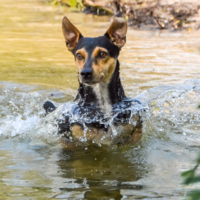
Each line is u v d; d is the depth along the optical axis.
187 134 7.21
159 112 8.25
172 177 5.29
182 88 9.51
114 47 7.17
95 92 7.14
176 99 8.88
